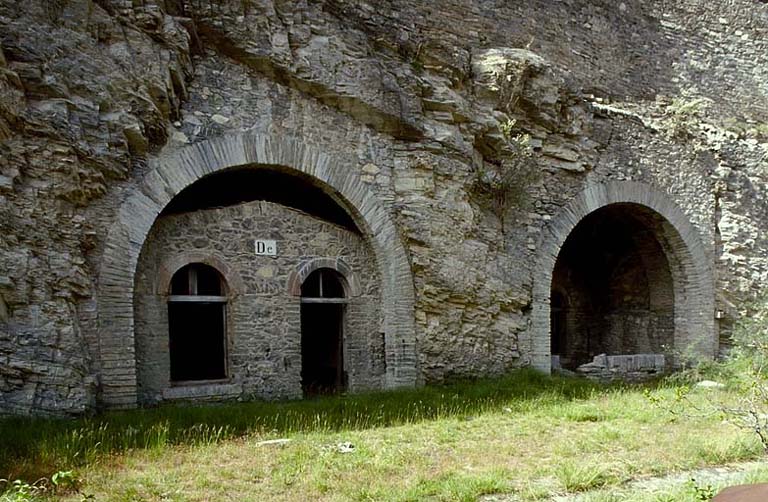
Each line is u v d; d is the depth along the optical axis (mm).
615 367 13305
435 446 6715
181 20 8742
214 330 11547
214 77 9133
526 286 11945
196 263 8984
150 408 8031
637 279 16328
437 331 10703
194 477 5355
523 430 7574
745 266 15242
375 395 9289
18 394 6719
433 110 11000
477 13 12391
